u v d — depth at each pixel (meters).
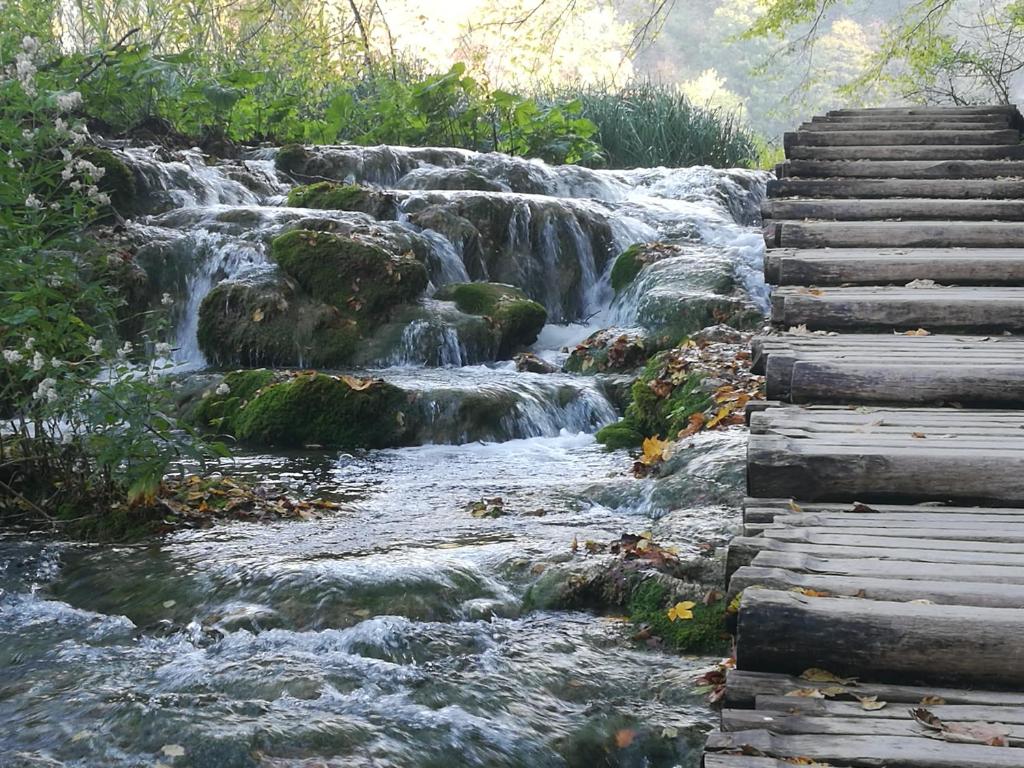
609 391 9.55
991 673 2.95
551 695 4.13
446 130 17.98
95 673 4.21
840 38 48.12
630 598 4.93
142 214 12.00
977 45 19.11
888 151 12.42
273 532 5.86
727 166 20.75
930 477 4.32
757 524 4.02
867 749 2.61
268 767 3.54
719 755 2.59
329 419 8.40
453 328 10.55
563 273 12.66
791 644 3.03
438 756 3.66
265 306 10.25
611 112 20.42
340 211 12.15
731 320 10.54
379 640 4.45
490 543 5.58
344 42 19.38
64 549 5.56
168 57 14.13
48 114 10.24
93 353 6.09
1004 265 8.12
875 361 5.83
